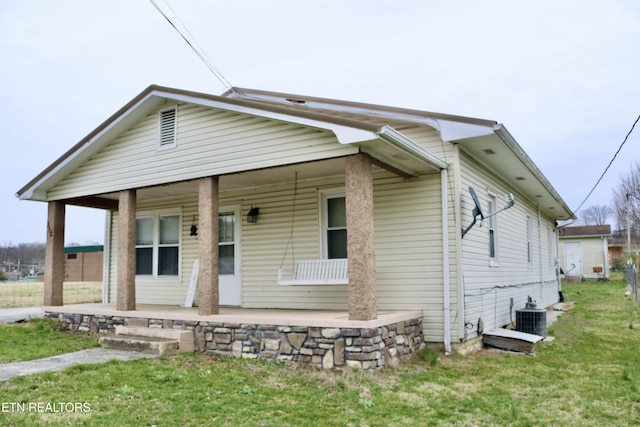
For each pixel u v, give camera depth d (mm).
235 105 7355
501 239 10414
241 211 10117
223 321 7395
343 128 6293
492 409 5051
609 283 28406
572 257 31734
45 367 6297
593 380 6348
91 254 35062
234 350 7223
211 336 7508
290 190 9555
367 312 6246
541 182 11539
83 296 19094
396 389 5617
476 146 8172
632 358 7762
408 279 8062
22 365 6434
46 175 9742
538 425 4617
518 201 12391
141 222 11922
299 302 9273
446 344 7598
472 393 5613
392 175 8336
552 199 14281
